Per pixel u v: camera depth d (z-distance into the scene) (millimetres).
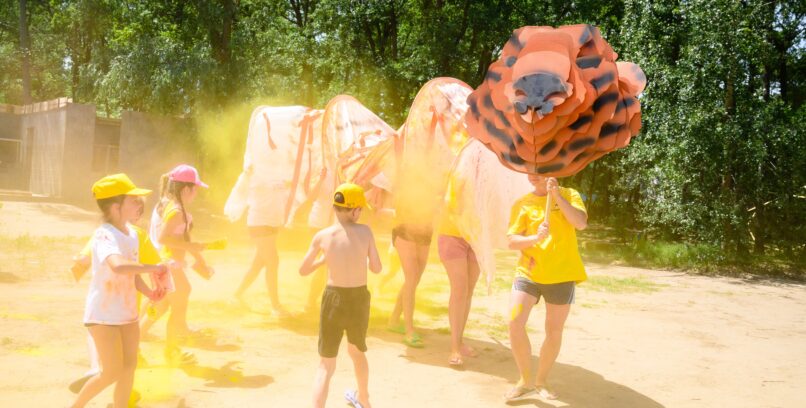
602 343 8070
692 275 16266
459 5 26109
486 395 5633
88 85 29750
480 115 4594
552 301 5422
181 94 23938
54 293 8594
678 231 18797
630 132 4199
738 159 16984
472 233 6461
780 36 21438
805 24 20453
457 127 7008
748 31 17000
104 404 4617
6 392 4730
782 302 12594
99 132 26188
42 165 26453
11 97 49062
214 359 6066
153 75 23953
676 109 17594
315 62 27562
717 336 8953
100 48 29375
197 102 24047
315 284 8281
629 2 20031
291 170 8422
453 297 6586
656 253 18062
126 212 4133
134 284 4227
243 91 24922
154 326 7133
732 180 17844
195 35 27344
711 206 17500
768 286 14852
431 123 7023
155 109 24188
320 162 8633
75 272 4121
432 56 24875
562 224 5441
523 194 6824
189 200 5816
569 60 4070
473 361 6750
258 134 8508
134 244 4145
